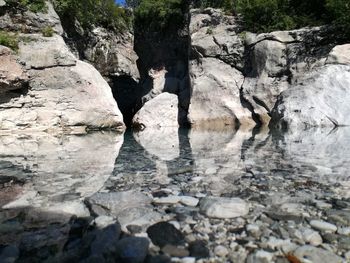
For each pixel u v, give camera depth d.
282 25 17.61
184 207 3.25
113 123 15.43
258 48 17.16
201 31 19.66
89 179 4.70
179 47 23.89
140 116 18.98
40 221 2.97
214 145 8.98
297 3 18.17
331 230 2.70
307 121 12.86
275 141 9.38
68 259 2.29
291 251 2.36
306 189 3.94
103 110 15.01
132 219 2.94
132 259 2.25
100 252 2.37
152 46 25.41
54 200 3.60
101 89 15.45
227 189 3.96
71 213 3.17
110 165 5.91
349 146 7.93
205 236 2.59
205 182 4.36
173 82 23.28
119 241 2.48
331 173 4.85
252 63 17.73
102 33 24.09
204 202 3.34
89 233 2.67
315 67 14.80
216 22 19.61
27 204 3.47
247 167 5.43
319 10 17.55
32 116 13.47
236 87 18.16
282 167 5.38
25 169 5.58
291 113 13.33
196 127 17.69
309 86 13.70
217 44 18.78
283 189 3.94
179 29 23.38
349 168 5.23
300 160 6.05
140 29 25.95
